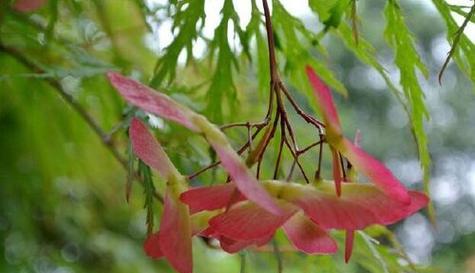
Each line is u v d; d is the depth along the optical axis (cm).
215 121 29
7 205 47
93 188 46
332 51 113
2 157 44
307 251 21
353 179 21
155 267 54
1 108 41
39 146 43
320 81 19
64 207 49
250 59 28
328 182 20
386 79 26
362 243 28
